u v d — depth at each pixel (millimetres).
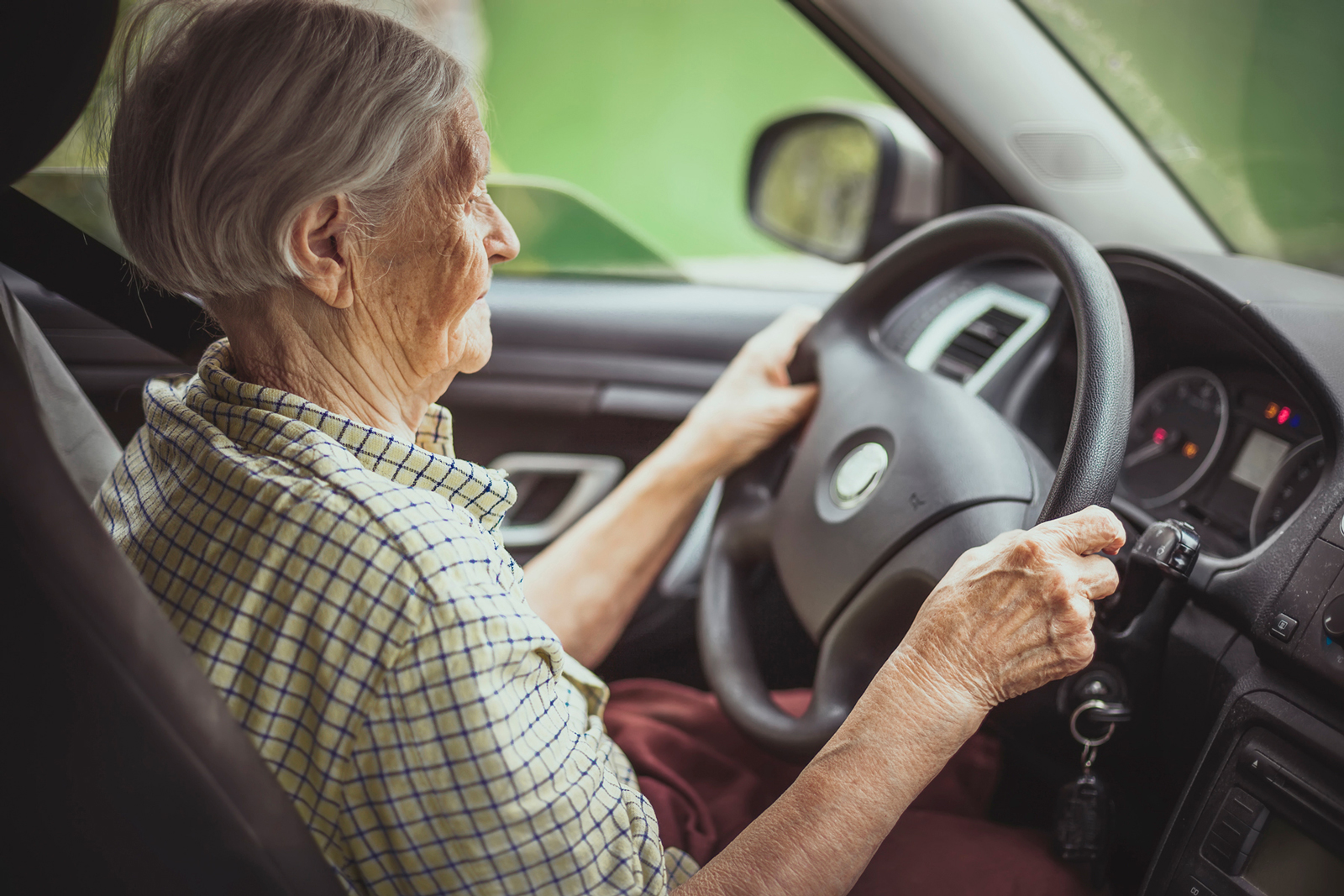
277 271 736
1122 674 978
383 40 738
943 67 1437
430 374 844
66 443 942
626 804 819
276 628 672
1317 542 878
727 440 1273
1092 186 1436
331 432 751
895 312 1295
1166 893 914
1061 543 811
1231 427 1105
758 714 1124
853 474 1115
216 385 779
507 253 866
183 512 719
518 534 1691
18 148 643
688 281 1812
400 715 667
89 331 1411
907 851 1047
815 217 1808
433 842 693
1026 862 1017
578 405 1682
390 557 674
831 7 1431
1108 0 1525
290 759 679
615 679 1627
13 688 556
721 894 759
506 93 9000
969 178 1561
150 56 729
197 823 596
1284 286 1073
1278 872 851
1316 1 1679
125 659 560
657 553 1295
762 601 1404
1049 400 1200
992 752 1231
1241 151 1502
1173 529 887
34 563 538
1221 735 907
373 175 724
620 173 8312
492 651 685
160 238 735
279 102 697
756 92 9164
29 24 610
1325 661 835
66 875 598
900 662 828
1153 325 1189
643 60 9062
